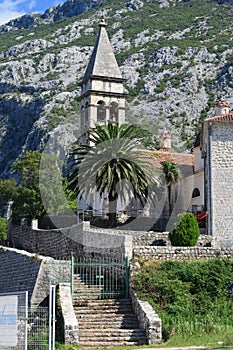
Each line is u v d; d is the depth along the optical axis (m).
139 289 24.98
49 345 18.16
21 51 197.38
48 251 39.34
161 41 161.62
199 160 47.44
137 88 138.25
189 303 24.34
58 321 22.30
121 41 170.88
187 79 136.75
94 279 26.97
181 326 22.38
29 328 20.30
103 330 22.47
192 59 145.50
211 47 150.12
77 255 33.03
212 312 23.89
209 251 29.28
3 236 58.03
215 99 130.12
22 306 17.00
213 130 38.91
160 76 141.00
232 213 38.00
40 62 179.12
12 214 50.53
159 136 53.66
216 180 38.31
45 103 150.62
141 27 177.38
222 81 134.12
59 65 177.00
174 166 43.94
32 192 49.59
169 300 24.44
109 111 58.62
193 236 31.36
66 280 26.88
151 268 26.20
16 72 176.00
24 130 156.00
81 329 22.55
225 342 20.23
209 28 165.38
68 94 140.00
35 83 170.38
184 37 162.62
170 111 127.00
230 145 38.78
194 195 45.88
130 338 21.95
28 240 44.06
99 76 58.81
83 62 177.12
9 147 156.38
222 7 183.50
